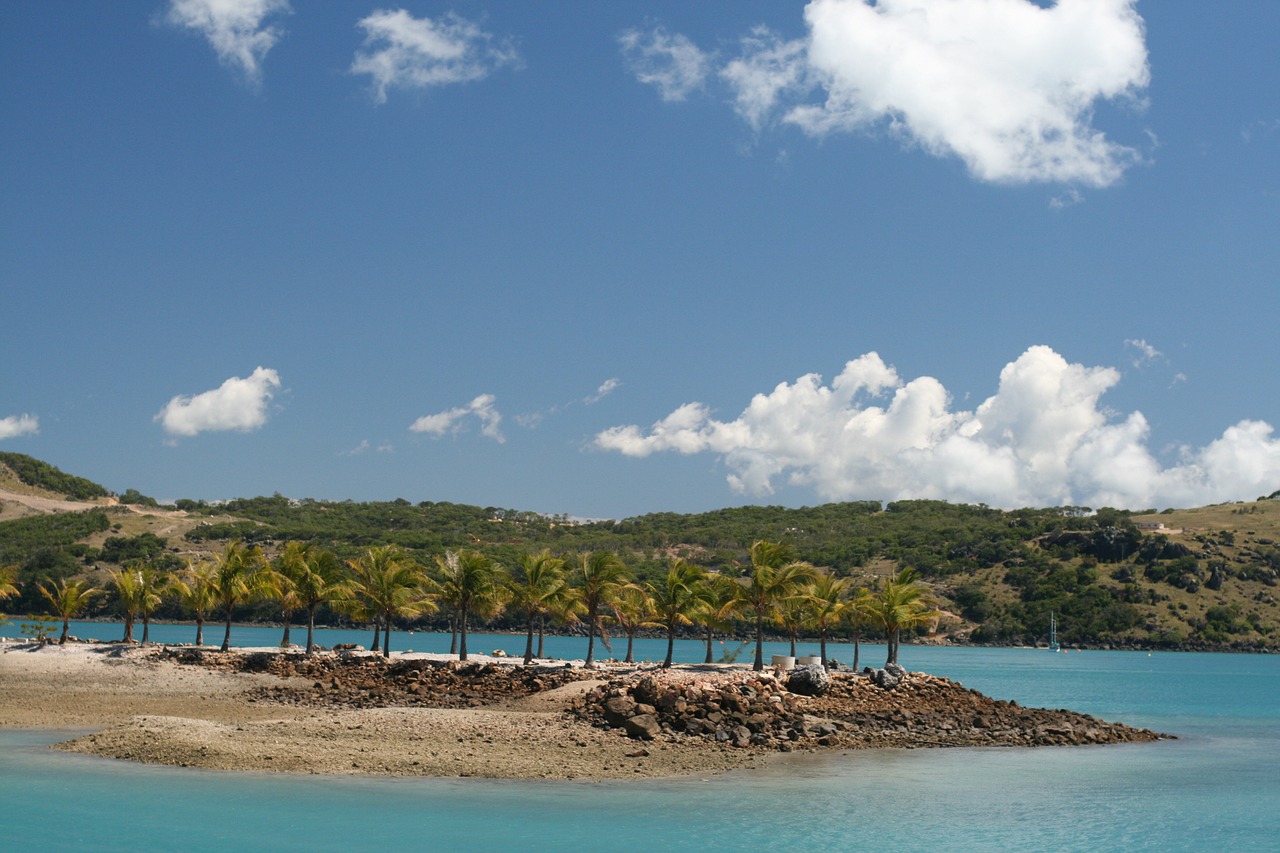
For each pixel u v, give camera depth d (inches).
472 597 3307.1
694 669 2987.2
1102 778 1993.1
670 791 1691.7
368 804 1544.0
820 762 2006.6
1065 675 5846.5
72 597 3435.0
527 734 2089.1
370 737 1999.3
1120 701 4020.7
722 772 1860.2
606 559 3206.2
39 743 1979.6
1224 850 1462.8
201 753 1819.6
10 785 1611.7
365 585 3599.9
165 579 3604.8
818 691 2615.7
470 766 1806.1
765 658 6609.3
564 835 1414.9
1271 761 2266.2
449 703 2682.1
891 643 3176.7
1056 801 1756.9
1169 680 5452.8
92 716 2359.7
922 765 2030.0
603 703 2288.4
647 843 1391.5
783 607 3115.2
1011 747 2325.3
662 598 3112.7
